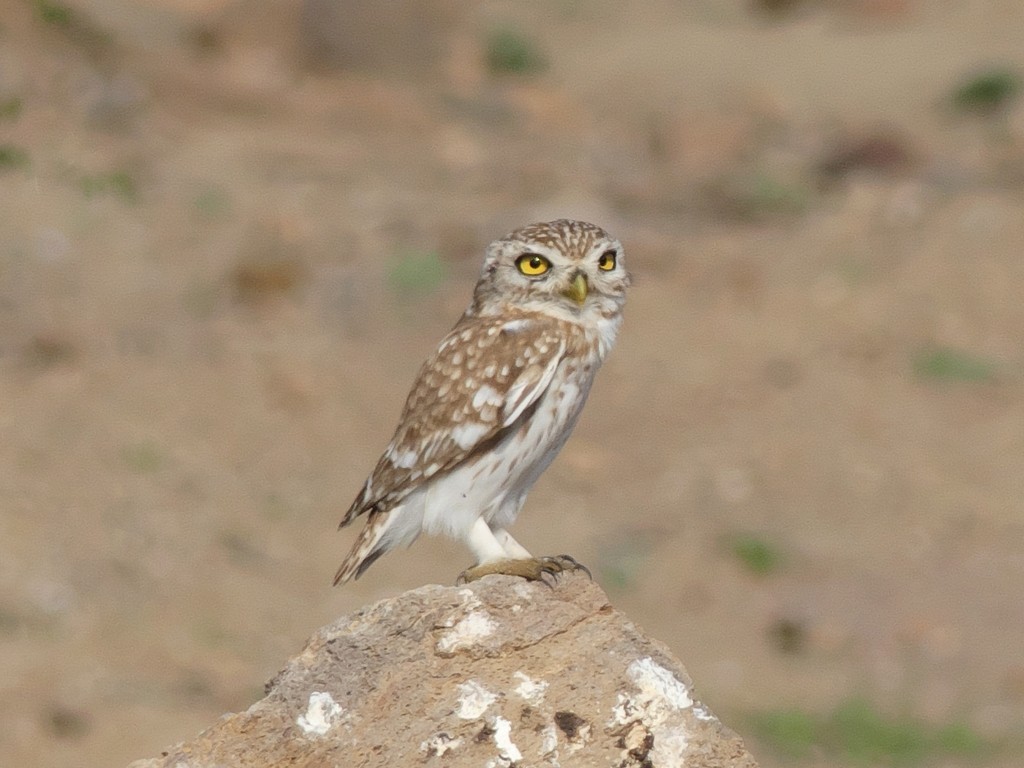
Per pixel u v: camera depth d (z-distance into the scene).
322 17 30.05
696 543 16.34
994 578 15.84
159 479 16.22
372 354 19.44
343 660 5.14
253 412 17.88
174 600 14.17
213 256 21.02
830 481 17.78
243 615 14.12
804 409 19.06
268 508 16.17
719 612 15.21
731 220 24.06
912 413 19.06
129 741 11.52
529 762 5.11
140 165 22.67
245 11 29.59
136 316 19.52
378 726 5.07
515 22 36.59
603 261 6.90
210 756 5.00
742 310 21.08
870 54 33.66
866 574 15.92
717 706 13.16
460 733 5.09
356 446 17.66
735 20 37.19
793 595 15.44
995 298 21.38
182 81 26.42
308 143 25.30
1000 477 17.88
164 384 18.02
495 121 28.56
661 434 18.53
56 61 24.66
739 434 18.53
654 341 20.30
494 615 5.22
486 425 6.55
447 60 30.94
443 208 23.17
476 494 6.58
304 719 5.06
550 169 25.53
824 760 12.27
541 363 6.62
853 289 21.59
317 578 15.10
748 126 28.70
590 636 5.26
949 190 24.55
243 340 19.28
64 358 18.23
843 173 26.12
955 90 30.88
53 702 11.92
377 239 21.84
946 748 12.44
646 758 5.16
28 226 20.58
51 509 15.22
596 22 37.12
